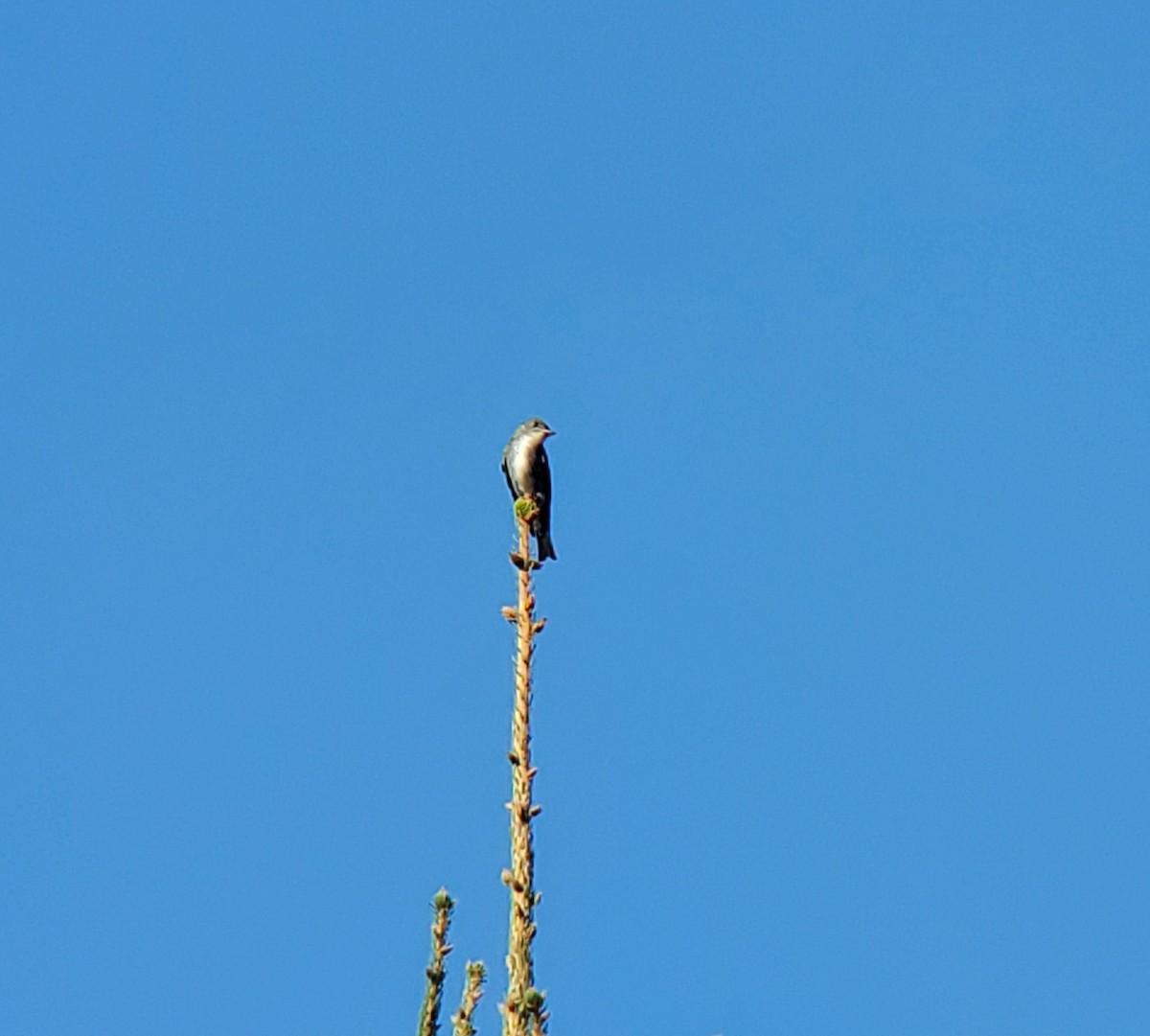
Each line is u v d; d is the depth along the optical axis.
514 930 10.20
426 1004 10.27
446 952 10.42
